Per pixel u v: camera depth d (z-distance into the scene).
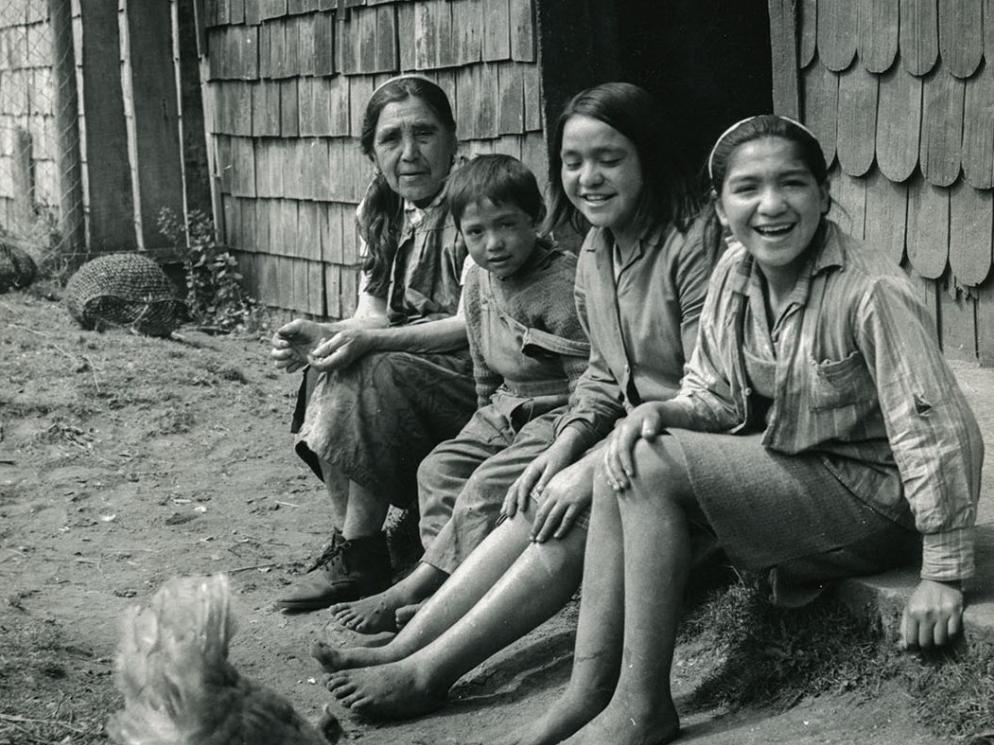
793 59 6.34
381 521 4.85
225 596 1.97
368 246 5.30
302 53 9.62
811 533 3.35
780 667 3.53
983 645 3.12
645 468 3.30
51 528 5.67
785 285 3.33
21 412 6.99
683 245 3.89
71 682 4.02
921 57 5.80
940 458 3.12
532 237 4.45
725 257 3.54
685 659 3.84
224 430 7.03
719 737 3.30
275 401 7.59
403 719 3.83
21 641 4.29
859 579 3.46
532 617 3.78
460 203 4.38
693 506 3.35
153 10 10.40
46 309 9.32
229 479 6.35
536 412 4.51
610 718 3.30
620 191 3.87
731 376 3.44
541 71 5.98
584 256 4.13
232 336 9.82
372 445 4.73
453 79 8.23
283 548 5.47
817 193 3.23
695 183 3.98
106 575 5.14
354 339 4.73
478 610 3.82
